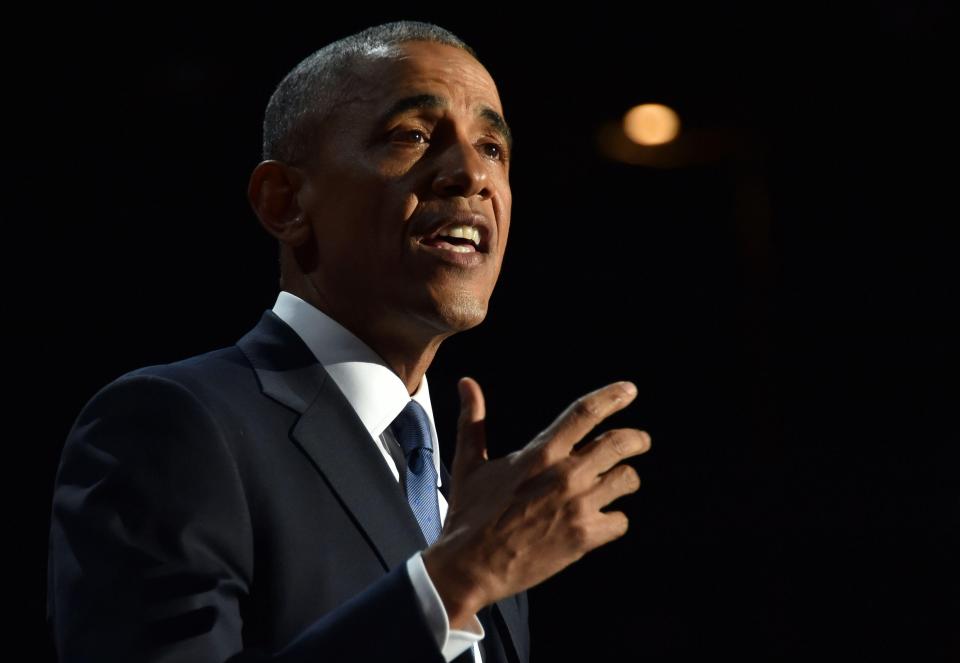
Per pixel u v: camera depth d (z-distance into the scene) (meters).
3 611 31.22
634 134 32.75
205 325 38.94
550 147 48.22
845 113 48.66
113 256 37.81
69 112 35.50
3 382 35.97
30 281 36.84
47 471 35.59
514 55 43.56
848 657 31.84
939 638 31.91
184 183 38.00
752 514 37.34
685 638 32.59
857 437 48.94
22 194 36.19
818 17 42.94
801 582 34.22
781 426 42.94
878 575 34.12
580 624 33.03
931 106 48.44
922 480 43.62
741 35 43.88
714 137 36.62
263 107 36.91
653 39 43.47
